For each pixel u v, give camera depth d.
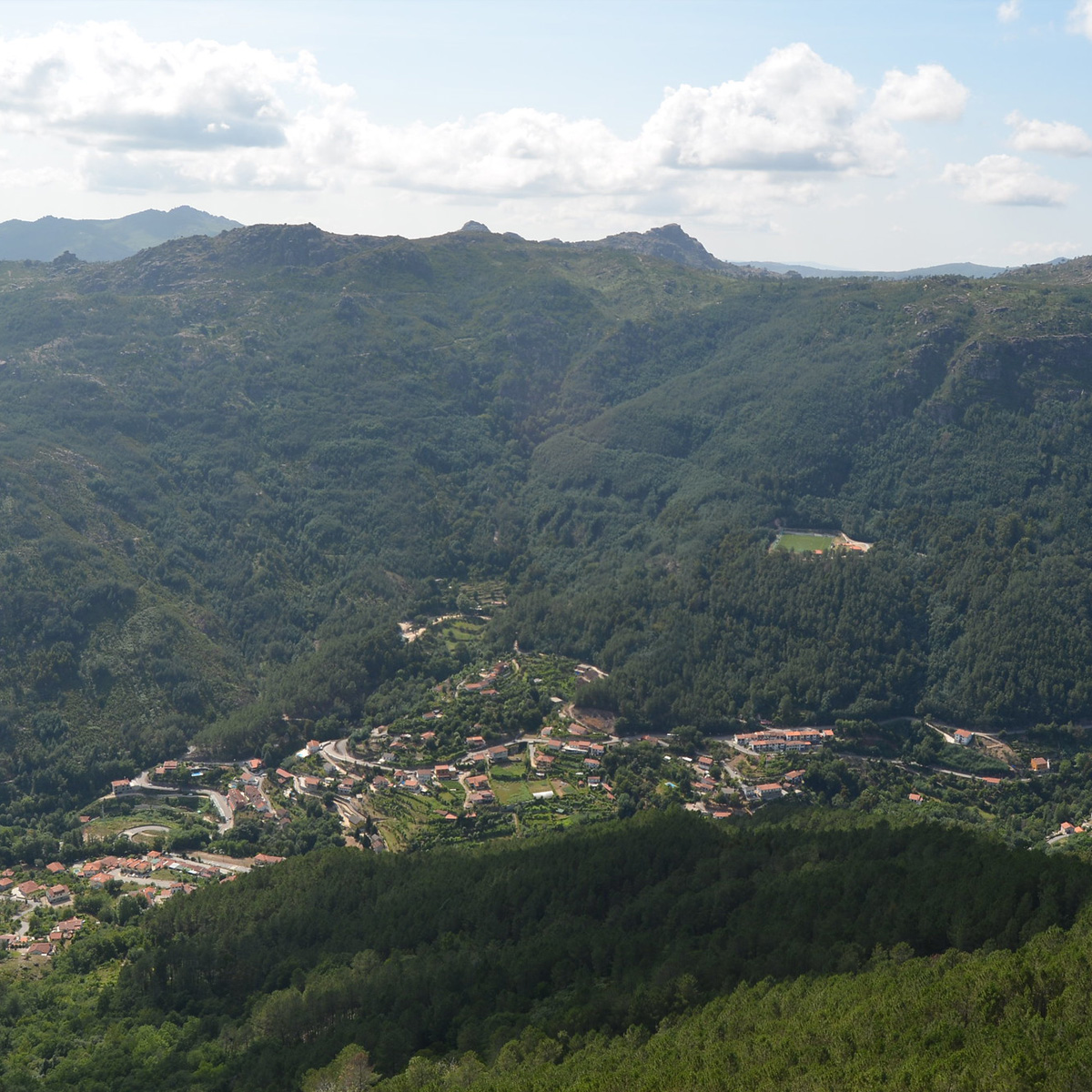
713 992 168.38
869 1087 122.88
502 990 185.00
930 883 183.50
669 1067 139.88
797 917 181.88
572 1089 138.38
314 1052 175.12
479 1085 149.38
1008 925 163.50
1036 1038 126.44
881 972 156.88
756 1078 131.75
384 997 186.00
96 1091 175.12
